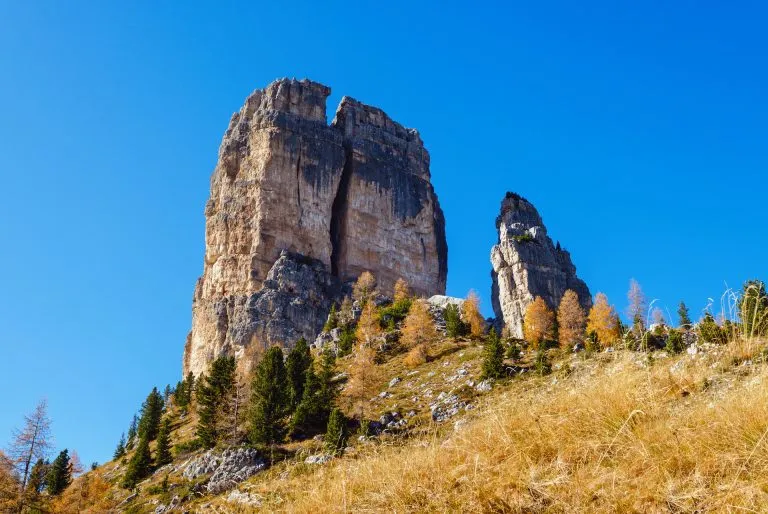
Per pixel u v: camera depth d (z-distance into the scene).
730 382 8.06
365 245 152.25
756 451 6.25
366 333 79.31
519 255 109.62
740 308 9.37
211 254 140.62
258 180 142.12
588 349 10.84
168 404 95.75
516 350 61.91
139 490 51.47
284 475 10.55
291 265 131.25
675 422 7.30
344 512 7.57
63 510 53.56
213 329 126.38
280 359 63.69
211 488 43.78
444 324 86.38
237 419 58.69
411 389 57.94
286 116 151.00
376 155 163.38
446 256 171.88
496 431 8.48
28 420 50.56
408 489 7.75
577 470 6.91
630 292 44.94
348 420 50.22
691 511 5.85
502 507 6.71
